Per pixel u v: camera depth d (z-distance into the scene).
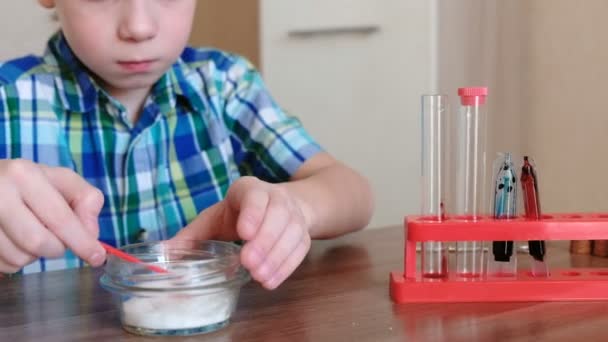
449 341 0.73
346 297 0.84
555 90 1.43
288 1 2.17
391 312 0.80
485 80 1.63
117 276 0.77
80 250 0.81
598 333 0.74
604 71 1.34
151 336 0.75
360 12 2.01
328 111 2.13
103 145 1.20
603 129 1.34
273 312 0.80
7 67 1.20
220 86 1.31
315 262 0.97
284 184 1.07
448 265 0.86
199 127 1.26
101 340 0.74
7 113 1.17
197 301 0.75
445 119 0.87
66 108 1.19
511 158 0.87
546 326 0.76
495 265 0.86
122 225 1.20
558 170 1.42
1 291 0.88
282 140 1.26
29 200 0.81
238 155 1.30
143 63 1.06
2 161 0.83
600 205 1.34
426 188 0.87
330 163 1.23
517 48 1.53
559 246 1.03
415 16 1.87
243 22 2.87
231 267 0.78
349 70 2.06
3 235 0.81
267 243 0.81
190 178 1.25
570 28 1.40
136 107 1.22
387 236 1.12
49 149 1.18
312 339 0.74
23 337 0.75
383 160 2.01
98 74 1.13
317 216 1.03
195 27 3.03
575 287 0.83
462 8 1.72
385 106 1.98
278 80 2.23
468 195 0.87
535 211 0.86
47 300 0.85
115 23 1.04
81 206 0.84
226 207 0.91
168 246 0.83
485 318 0.78
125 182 1.20
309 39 2.14
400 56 1.92
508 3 1.56
